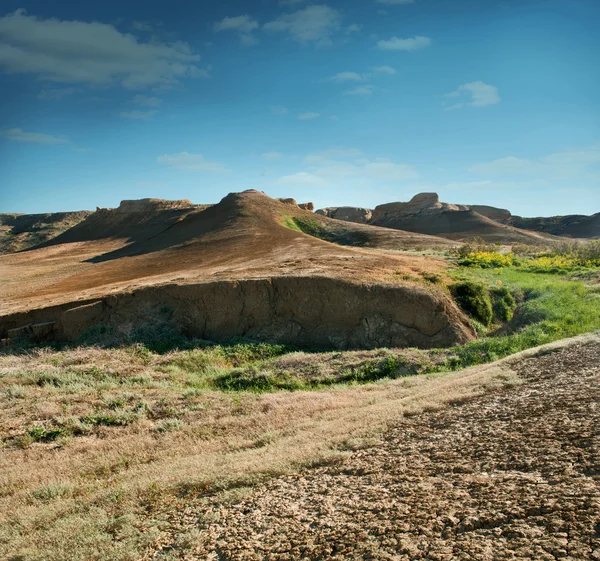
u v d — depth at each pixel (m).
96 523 6.20
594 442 5.28
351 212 155.50
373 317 24.67
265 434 9.53
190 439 10.55
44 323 26.42
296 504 5.58
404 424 8.26
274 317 25.94
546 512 3.96
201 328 26.06
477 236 100.56
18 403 14.84
